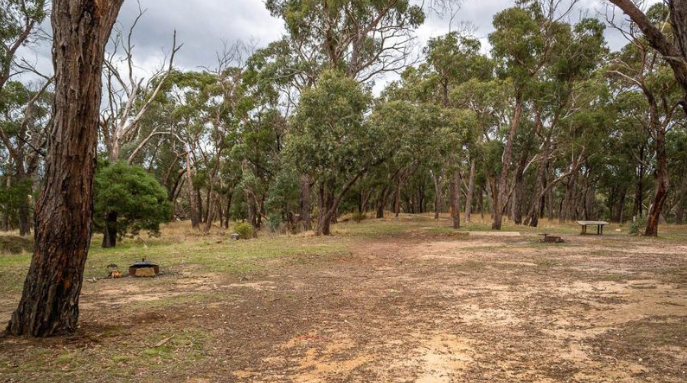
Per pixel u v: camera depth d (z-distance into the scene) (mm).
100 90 6008
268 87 34000
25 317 5918
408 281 10438
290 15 29500
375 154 23969
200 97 39406
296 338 5941
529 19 29422
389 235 25875
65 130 5781
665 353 5051
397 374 4594
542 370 4641
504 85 30891
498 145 40844
